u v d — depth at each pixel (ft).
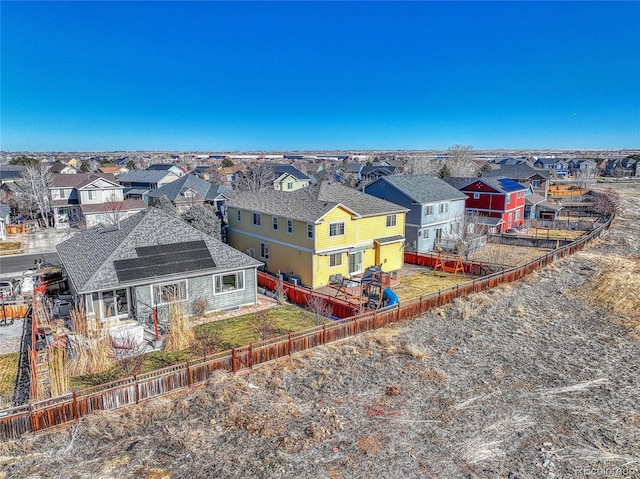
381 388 49.88
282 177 245.65
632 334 67.21
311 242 88.17
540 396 49.06
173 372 46.60
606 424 43.91
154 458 36.99
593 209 198.08
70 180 180.65
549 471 36.52
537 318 73.82
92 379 50.24
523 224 166.81
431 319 72.33
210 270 71.00
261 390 48.42
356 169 336.29
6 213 147.33
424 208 119.55
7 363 53.98
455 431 41.98
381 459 37.47
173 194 174.40
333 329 61.00
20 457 36.40
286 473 35.40
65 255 76.64
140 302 65.72
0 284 85.10
